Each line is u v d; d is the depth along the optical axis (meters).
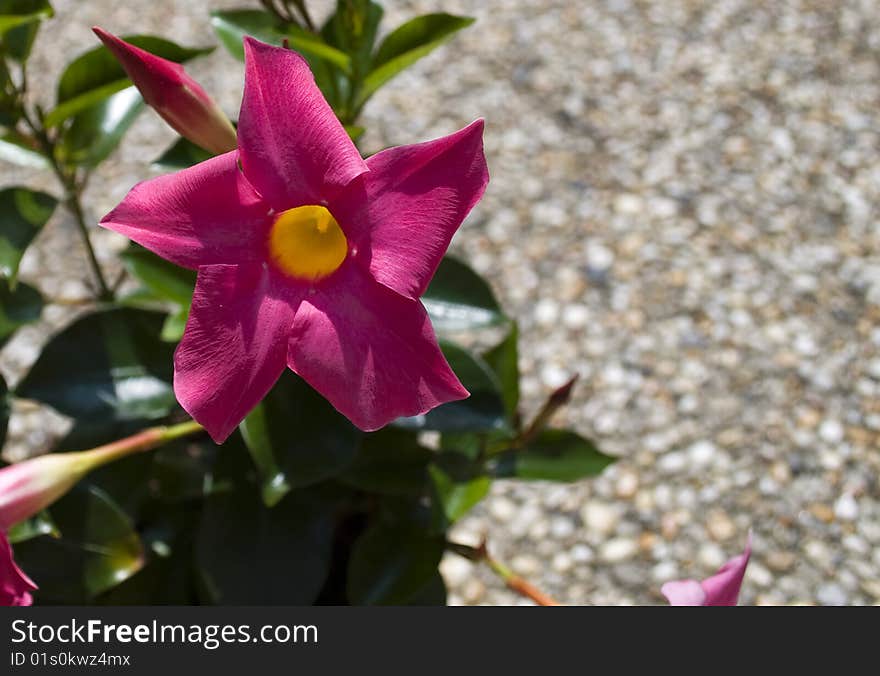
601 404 1.00
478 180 0.63
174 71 0.66
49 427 1.01
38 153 0.73
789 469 0.94
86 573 0.74
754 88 1.27
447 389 0.64
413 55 0.71
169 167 0.71
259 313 0.65
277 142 0.64
